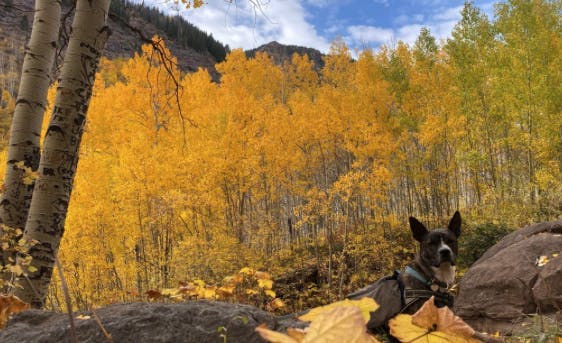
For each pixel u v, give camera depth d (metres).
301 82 39.56
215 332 1.44
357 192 17.69
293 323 1.56
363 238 18.05
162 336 1.42
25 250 3.02
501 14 20.66
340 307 0.28
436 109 21.30
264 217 21.09
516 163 21.33
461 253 14.45
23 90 3.74
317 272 18.53
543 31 17.95
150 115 20.83
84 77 3.62
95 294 14.99
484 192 20.17
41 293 3.25
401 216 23.70
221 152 19.20
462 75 20.70
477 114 21.33
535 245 6.17
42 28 3.87
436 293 2.96
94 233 15.53
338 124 20.28
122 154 16.64
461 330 0.38
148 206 16.45
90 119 21.31
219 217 19.17
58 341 1.41
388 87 22.75
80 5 3.67
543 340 2.04
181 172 17.27
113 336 1.41
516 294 5.42
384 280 3.09
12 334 1.48
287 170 21.62
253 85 35.53
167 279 15.68
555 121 16.59
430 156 20.20
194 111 21.52
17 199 3.58
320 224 25.06
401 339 0.38
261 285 2.26
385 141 18.31
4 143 38.50
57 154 3.47
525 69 17.52
